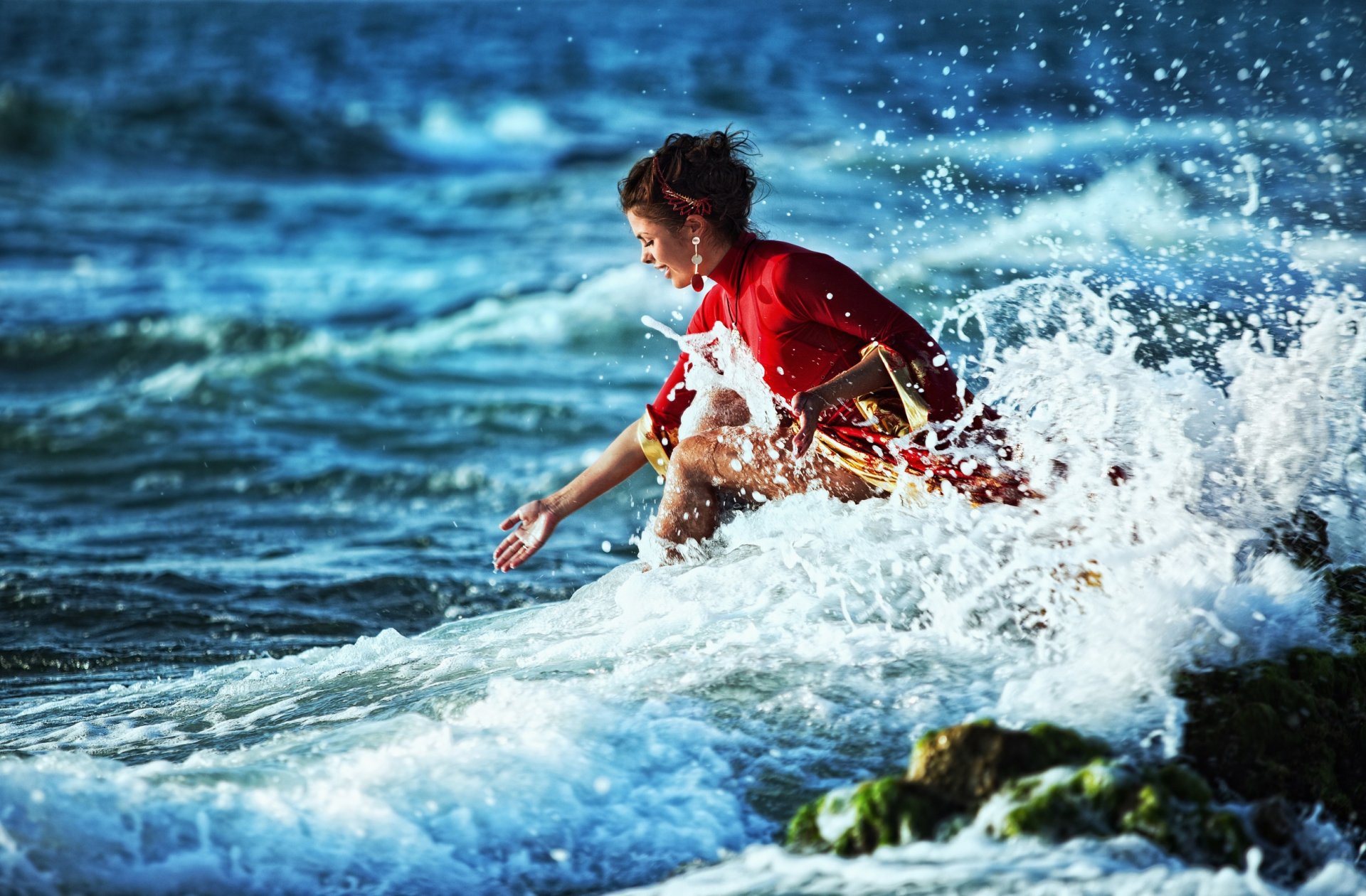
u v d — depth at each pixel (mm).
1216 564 12914
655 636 13859
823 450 15641
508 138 122750
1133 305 23109
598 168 105125
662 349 46625
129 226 81688
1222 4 95250
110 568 24312
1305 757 10914
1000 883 8414
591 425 36375
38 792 9219
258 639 20047
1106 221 43875
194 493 31250
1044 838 9172
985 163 61969
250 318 50375
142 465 33562
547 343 47750
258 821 9539
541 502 17172
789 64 165500
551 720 11250
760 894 8688
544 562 24562
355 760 10648
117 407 39188
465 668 14219
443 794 10062
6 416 38375
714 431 16203
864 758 10688
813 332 14898
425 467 32844
